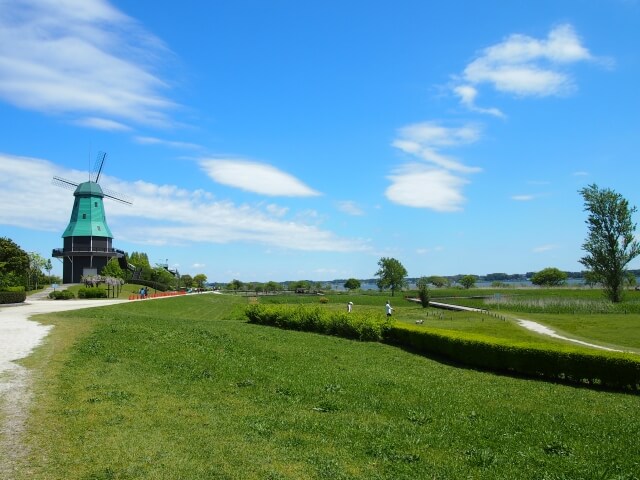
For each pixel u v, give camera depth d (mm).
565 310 59125
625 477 9930
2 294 54969
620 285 67438
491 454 11125
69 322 31406
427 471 10109
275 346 28250
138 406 13273
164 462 9609
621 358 20406
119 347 22406
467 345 26328
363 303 91688
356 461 10531
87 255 113750
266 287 156500
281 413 13992
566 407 16391
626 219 66062
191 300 82312
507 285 155250
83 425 11297
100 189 119062
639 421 14555
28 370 16609
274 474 9445
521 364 23484
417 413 14688
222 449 10562
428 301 77688
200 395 15406
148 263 152875
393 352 29938
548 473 10102
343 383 18672
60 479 8625
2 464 9047
